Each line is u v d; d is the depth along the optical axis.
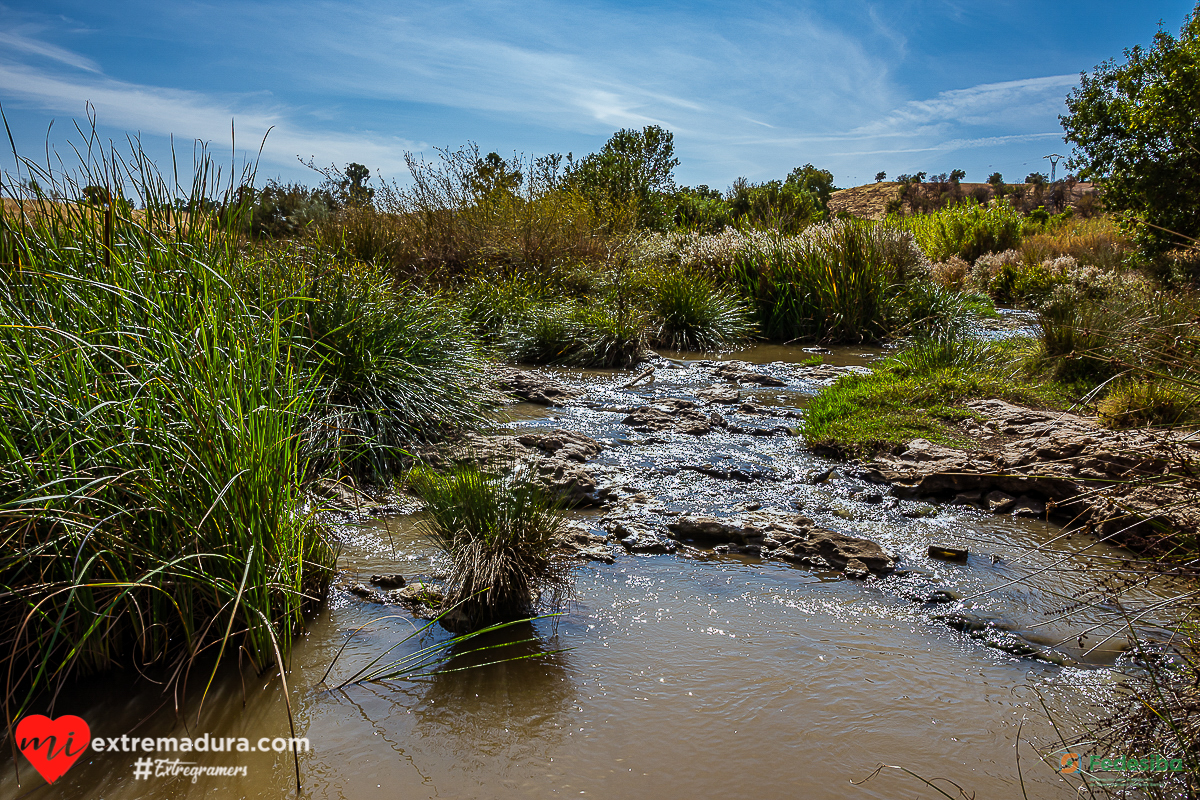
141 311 3.31
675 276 12.14
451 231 12.91
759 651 3.00
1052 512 4.48
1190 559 2.63
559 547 3.78
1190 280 12.13
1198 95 12.58
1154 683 2.25
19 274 3.37
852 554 3.86
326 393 5.01
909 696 2.70
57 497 2.36
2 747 2.35
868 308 11.95
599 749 2.39
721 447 6.00
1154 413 5.07
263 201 11.84
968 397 6.75
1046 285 15.09
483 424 6.10
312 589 3.28
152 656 2.76
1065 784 2.22
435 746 2.39
